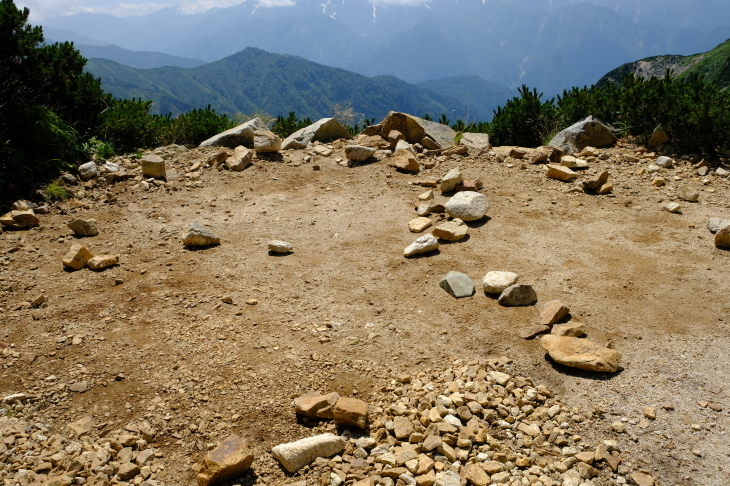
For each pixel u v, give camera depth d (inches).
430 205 297.1
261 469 125.6
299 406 142.6
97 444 132.3
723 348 168.6
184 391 153.3
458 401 144.9
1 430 133.8
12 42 318.3
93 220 268.4
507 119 468.1
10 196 301.1
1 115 312.2
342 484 120.3
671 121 377.7
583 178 336.8
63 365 164.9
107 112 422.3
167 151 397.7
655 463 124.3
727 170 341.4
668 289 206.8
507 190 324.2
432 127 431.2
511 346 175.3
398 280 222.8
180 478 123.1
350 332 185.0
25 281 219.6
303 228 277.7
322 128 446.0
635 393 150.1
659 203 295.4
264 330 185.3
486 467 122.2
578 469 122.2
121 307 200.1
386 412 145.1
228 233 272.2
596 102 440.1
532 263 233.3
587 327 184.1
